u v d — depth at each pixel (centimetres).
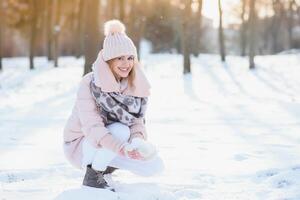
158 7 4606
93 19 1844
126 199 370
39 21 3375
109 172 413
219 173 473
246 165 511
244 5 3734
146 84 403
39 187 426
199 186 420
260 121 930
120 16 2841
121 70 393
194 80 2145
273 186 415
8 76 2533
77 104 396
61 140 730
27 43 4906
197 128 845
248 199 379
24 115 1100
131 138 399
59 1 3791
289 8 4656
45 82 2167
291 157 552
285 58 3044
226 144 662
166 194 383
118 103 395
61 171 492
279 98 1447
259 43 5644
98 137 381
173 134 773
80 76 2366
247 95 1585
